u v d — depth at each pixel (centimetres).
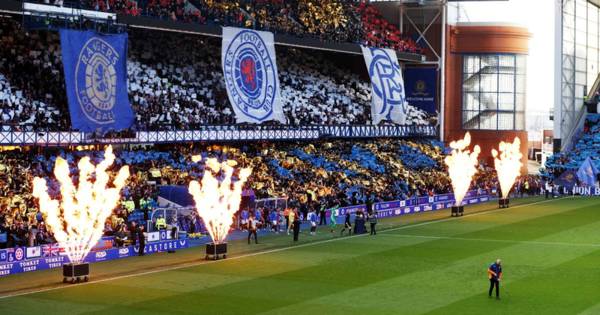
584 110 15138
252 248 7231
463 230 8488
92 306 5012
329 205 9375
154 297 5262
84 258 6259
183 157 9081
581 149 14212
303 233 8219
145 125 8781
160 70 10031
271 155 10075
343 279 5875
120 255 6738
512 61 13925
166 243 7119
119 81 8219
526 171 14138
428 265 6412
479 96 13912
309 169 10075
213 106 10056
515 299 5244
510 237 7950
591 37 15450
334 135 11044
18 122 7988
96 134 8250
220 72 10631
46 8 7844
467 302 5159
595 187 12544
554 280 5838
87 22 8244
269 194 8850
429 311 4931
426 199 10612
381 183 10544
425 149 12494
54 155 8119
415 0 13125
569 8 14400
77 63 7838
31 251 6159
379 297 5303
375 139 12056
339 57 12781
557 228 8625
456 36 13875
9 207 6969
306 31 11212
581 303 5138
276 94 9931
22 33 8831
